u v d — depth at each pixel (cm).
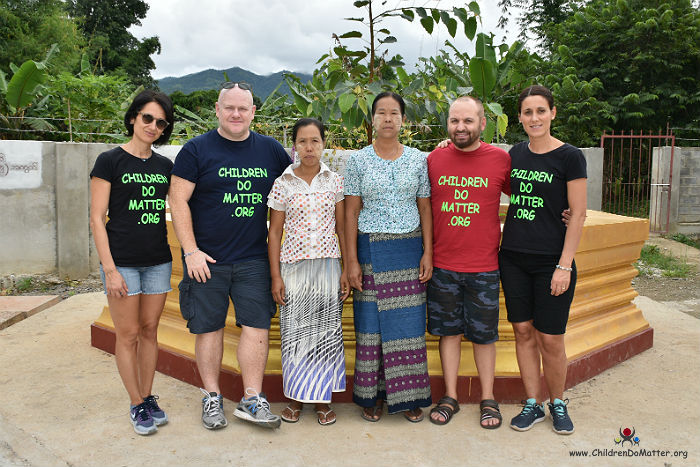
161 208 258
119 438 257
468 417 281
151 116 246
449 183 264
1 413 281
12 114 743
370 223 265
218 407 267
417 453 244
